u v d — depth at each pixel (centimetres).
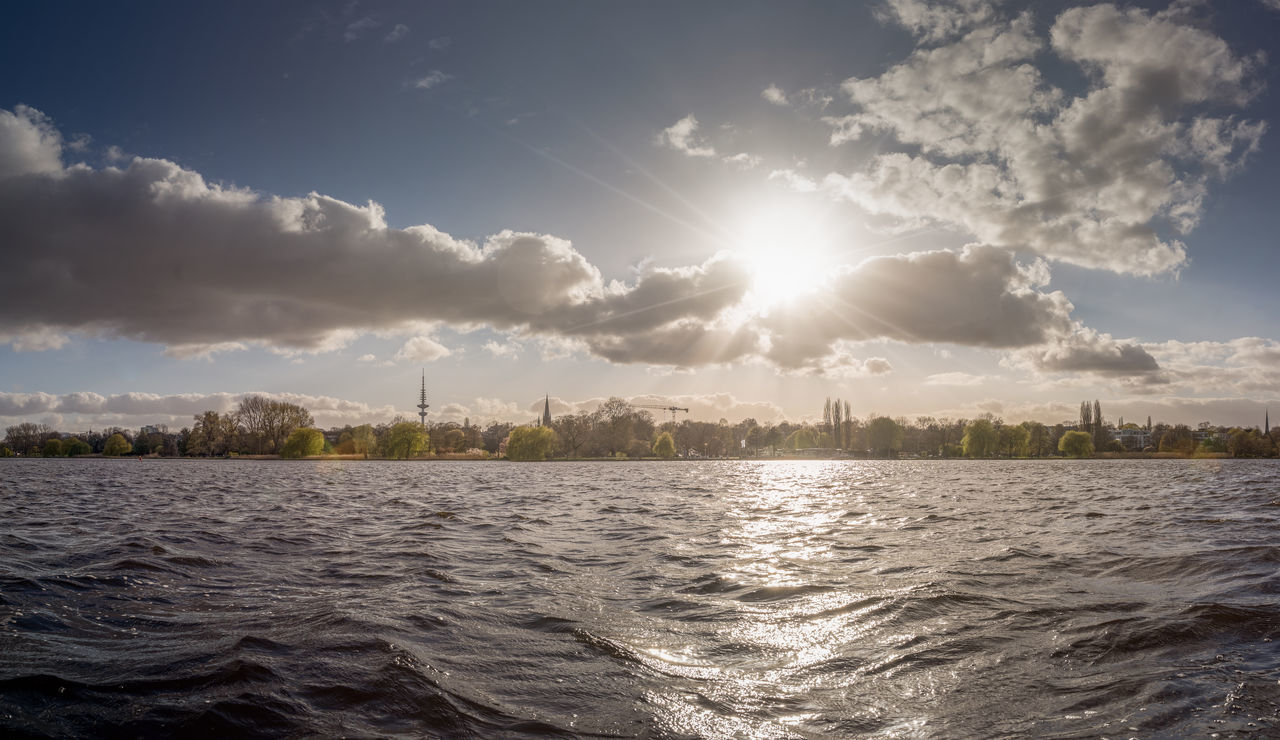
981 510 3194
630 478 8244
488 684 810
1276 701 724
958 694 779
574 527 2531
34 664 845
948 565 1595
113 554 1719
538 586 1388
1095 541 1983
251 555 1781
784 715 725
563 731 680
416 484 6397
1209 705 718
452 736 662
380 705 732
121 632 1014
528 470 11606
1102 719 695
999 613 1128
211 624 1062
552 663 892
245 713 702
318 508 3434
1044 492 4744
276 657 880
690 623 1095
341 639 966
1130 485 5644
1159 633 979
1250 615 1048
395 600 1242
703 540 2133
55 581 1359
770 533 2316
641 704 753
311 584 1398
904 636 1010
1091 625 1038
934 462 17925
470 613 1152
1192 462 15438
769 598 1270
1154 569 1486
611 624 1088
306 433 16012
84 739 638
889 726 694
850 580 1430
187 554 1759
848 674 852
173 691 759
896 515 2973
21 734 643
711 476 8981
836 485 6200
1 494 4572
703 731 684
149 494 4653
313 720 692
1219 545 1791
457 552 1862
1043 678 825
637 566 1636
